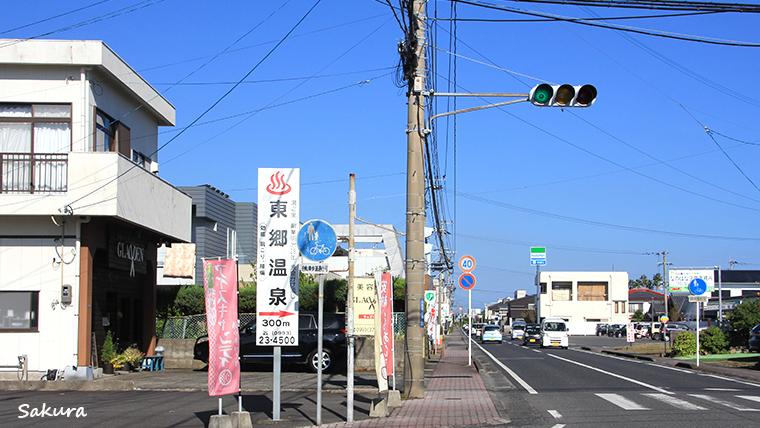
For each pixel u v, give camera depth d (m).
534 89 10.78
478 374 18.92
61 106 16.86
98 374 16.91
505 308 151.00
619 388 14.06
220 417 9.08
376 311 11.05
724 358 23.81
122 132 19.02
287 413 11.07
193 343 21.00
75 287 16.39
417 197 12.79
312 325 19.23
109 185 16.05
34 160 16.31
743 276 86.44
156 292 21.75
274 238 10.20
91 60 16.62
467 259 22.98
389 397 11.73
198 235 30.89
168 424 9.92
